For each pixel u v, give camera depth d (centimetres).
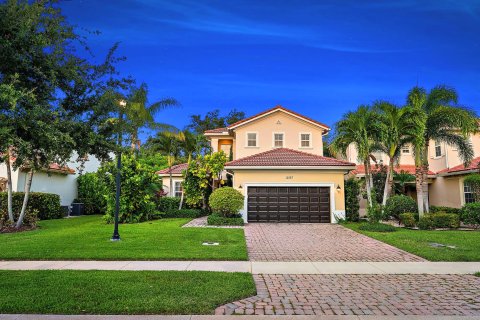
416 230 1588
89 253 990
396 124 1744
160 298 587
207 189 2408
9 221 1612
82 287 651
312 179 1969
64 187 2569
